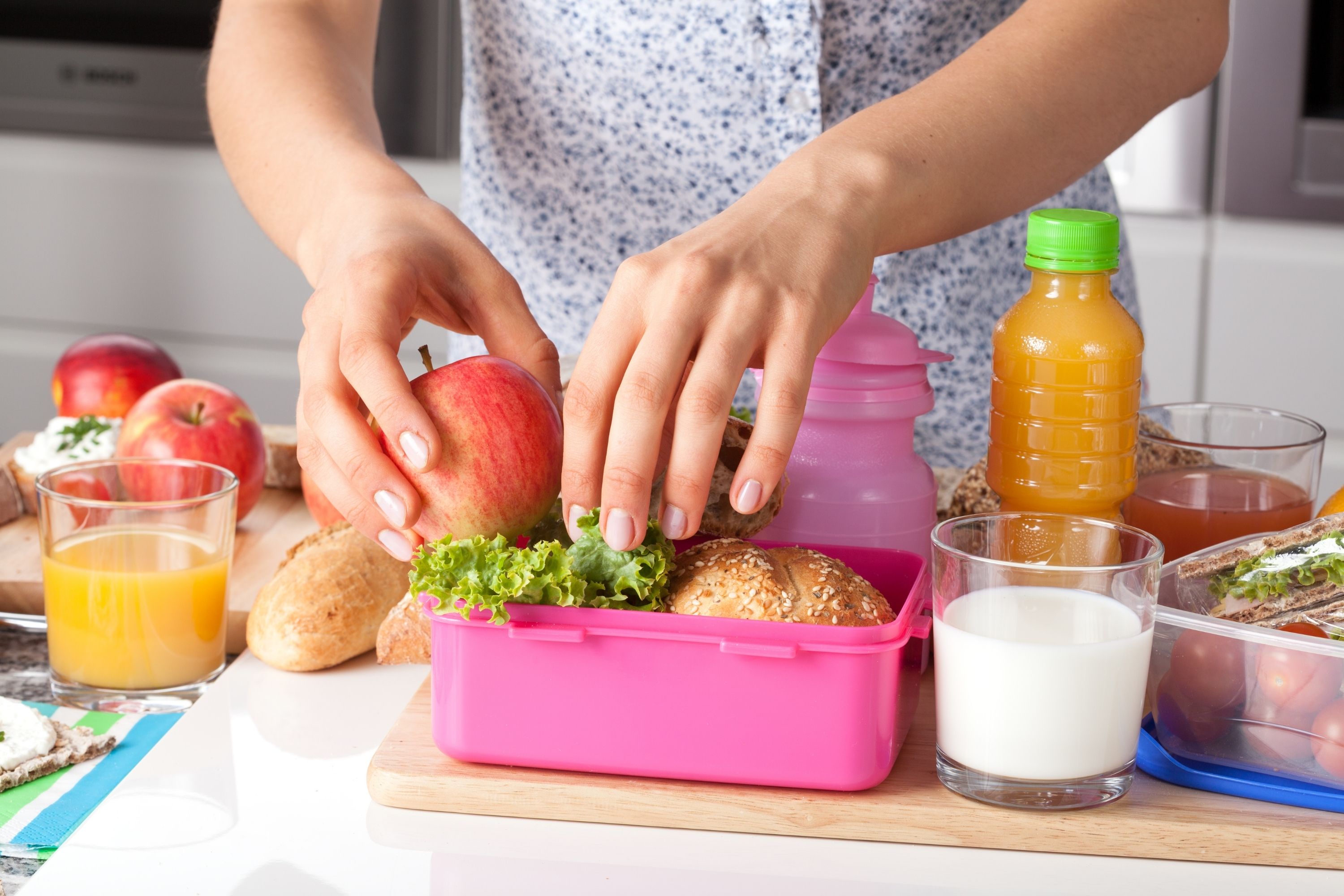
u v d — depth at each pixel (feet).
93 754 2.40
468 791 2.15
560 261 3.92
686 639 2.06
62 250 6.70
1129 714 2.06
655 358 1.95
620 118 3.63
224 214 6.53
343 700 2.61
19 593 3.15
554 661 2.11
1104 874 2.02
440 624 2.14
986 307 3.94
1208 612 2.22
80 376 4.00
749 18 3.35
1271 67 5.71
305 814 2.17
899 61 3.51
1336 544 2.15
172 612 2.62
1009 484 2.40
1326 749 2.09
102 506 2.59
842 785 2.09
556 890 1.96
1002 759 2.06
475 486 2.12
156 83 6.34
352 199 2.56
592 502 2.07
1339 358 5.96
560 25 3.53
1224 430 2.86
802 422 2.49
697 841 2.09
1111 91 2.63
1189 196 5.98
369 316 2.16
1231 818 2.07
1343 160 5.75
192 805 2.20
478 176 3.97
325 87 3.02
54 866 2.01
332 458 2.16
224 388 3.71
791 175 2.23
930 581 2.44
